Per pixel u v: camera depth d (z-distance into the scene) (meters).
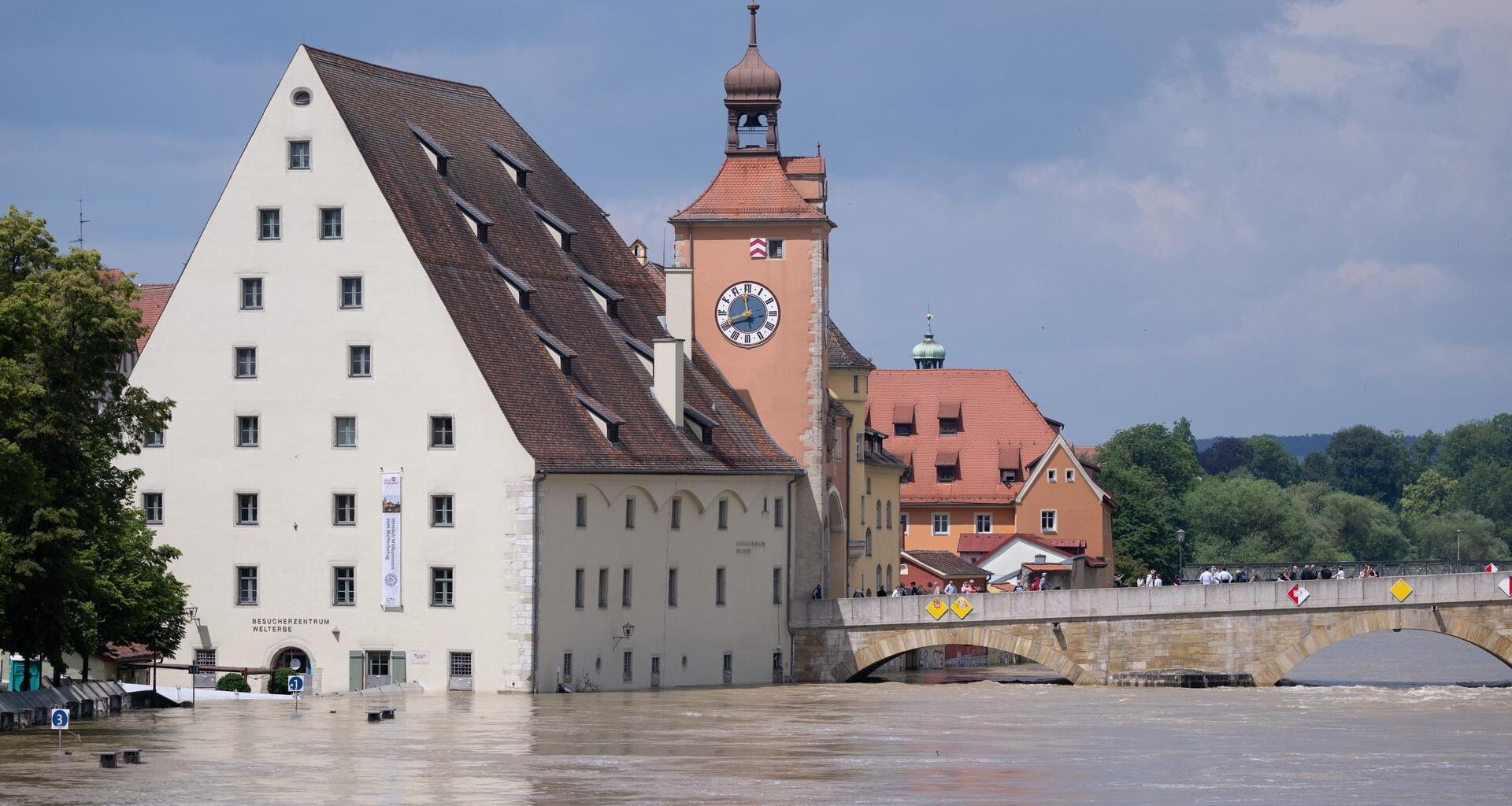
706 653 111.06
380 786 63.25
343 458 104.12
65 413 80.69
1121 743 78.00
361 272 104.06
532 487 100.25
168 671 105.38
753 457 115.06
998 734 81.50
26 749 70.62
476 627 101.44
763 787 63.94
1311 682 117.50
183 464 106.44
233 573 105.56
